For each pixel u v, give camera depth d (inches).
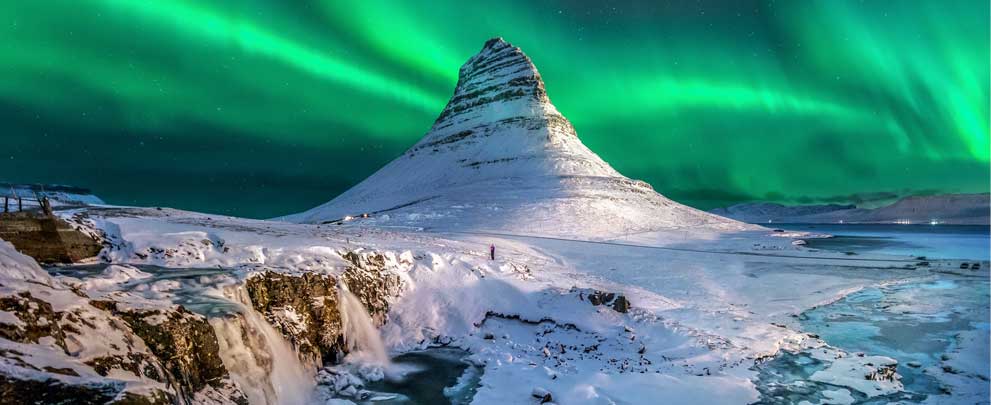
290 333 531.8
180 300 444.5
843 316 872.9
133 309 351.6
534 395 492.1
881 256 1835.6
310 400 485.4
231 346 413.4
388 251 853.8
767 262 1556.3
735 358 617.9
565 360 625.9
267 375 440.1
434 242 1386.6
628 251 1710.1
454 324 749.3
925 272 1393.9
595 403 472.4
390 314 748.6
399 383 545.3
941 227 7273.6
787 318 858.1
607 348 679.7
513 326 765.9
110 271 493.4
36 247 562.3
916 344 701.3
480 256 1168.8
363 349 641.0
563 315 786.2
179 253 645.9
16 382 193.3
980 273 1379.2
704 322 798.5
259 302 536.1
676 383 526.9
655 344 700.0
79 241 600.1
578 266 1349.7
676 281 1176.8
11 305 249.8
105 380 223.1
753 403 485.1
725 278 1232.2
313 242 899.4
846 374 569.9
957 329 781.3
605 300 845.2
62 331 267.4
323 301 602.5
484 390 517.3
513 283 876.6
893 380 557.6
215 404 351.6
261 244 788.0
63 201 1926.7
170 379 315.6
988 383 546.9
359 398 498.3
